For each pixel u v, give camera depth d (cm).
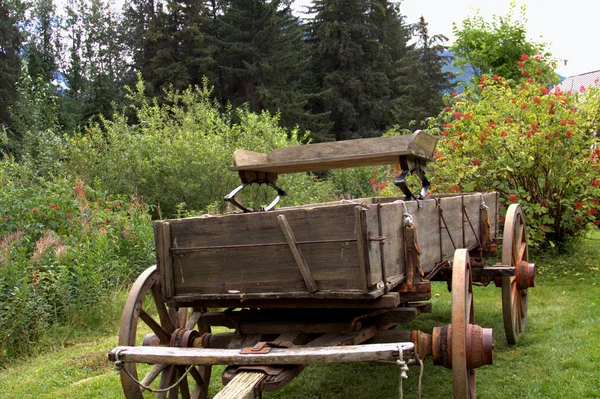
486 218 494
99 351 539
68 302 605
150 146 1030
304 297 286
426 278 351
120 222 764
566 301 635
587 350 464
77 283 623
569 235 861
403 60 3522
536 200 808
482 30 1537
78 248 650
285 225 286
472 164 781
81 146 1080
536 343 496
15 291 548
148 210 933
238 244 303
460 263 321
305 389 429
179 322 393
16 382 473
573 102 824
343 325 314
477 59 1552
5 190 780
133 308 334
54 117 1516
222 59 3198
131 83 3222
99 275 629
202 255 313
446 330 306
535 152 770
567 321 554
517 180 807
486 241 501
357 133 3612
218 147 1000
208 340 342
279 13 3362
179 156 996
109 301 632
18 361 528
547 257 839
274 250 295
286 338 308
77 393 442
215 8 3497
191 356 282
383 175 974
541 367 439
